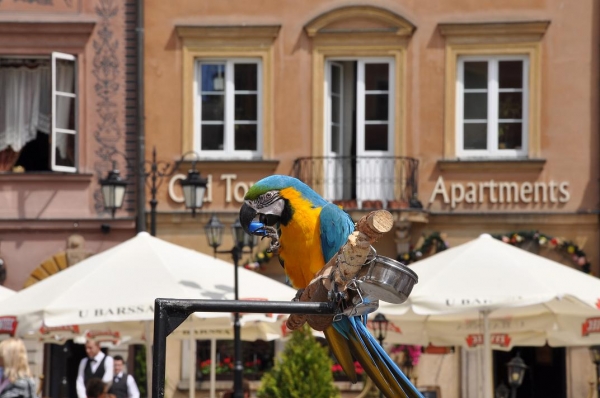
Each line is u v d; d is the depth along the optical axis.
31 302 14.13
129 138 23.95
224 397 22.41
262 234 7.48
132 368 23.44
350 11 23.91
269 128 23.98
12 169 24.17
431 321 17.03
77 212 23.83
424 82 23.89
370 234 6.20
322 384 17.03
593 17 23.67
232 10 24.06
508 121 23.88
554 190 23.66
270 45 24.00
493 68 23.88
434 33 23.89
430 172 23.88
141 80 23.95
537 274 14.49
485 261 14.68
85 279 14.00
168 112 24.05
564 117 23.72
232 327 16.73
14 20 23.81
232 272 15.09
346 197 24.05
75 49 23.97
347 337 6.62
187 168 23.95
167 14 24.06
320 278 6.54
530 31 23.70
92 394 15.48
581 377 23.33
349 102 24.20
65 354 23.86
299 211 7.44
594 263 23.52
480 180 23.77
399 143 23.84
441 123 23.88
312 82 23.95
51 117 23.17
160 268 14.13
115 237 23.83
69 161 23.98
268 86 24.00
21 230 23.70
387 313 14.50
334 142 24.22
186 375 23.75
